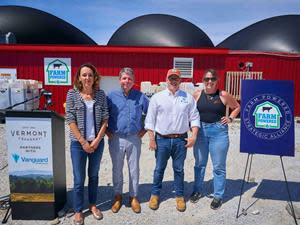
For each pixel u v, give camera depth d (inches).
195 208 178.5
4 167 243.6
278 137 171.5
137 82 513.7
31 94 468.1
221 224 159.9
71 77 509.7
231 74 522.6
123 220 163.0
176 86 164.1
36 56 507.8
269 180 226.5
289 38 743.7
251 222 162.4
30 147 156.6
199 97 178.5
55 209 163.3
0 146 303.6
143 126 181.8
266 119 172.1
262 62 550.3
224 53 500.1
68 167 247.3
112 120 165.8
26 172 158.4
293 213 164.2
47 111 153.9
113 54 509.4
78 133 149.6
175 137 167.6
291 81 167.6
